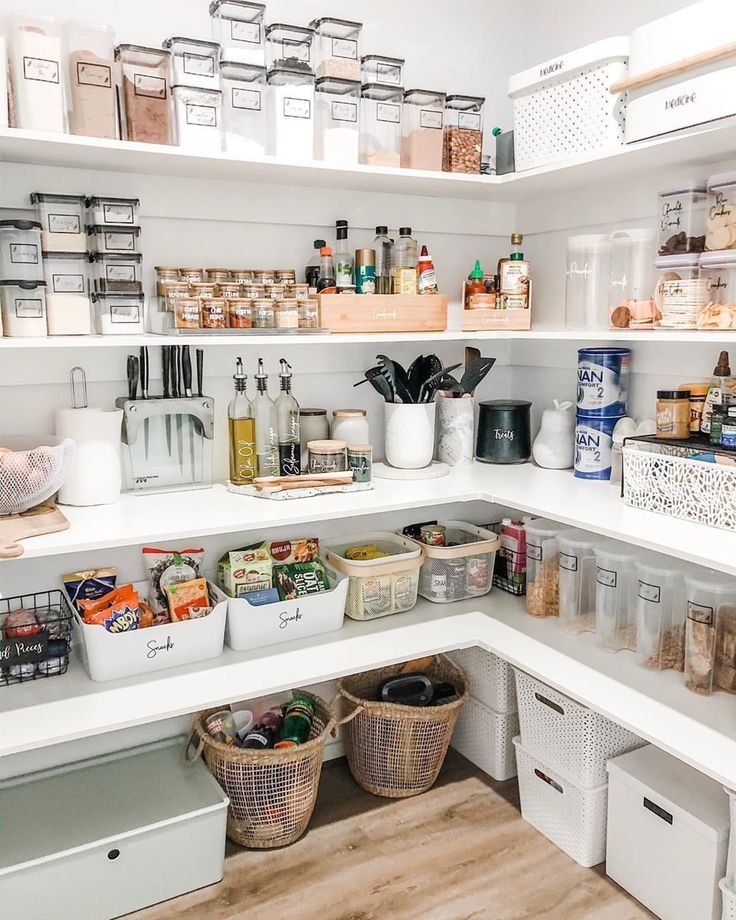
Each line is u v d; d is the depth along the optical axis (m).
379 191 2.35
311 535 2.46
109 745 2.21
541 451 2.46
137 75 1.78
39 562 2.06
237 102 1.88
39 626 1.94
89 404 2.07
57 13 1.87
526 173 2.15
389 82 2.09
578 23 2.36
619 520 1.85
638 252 2.06
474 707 2.49
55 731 1.70
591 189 2.32
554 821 2.15
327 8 2.21
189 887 2.00
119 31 1.96
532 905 1.95
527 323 2.34
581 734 2.01
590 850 2.07
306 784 2.11
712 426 1.89
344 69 1.97
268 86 1.92
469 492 2.15
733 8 1.57
